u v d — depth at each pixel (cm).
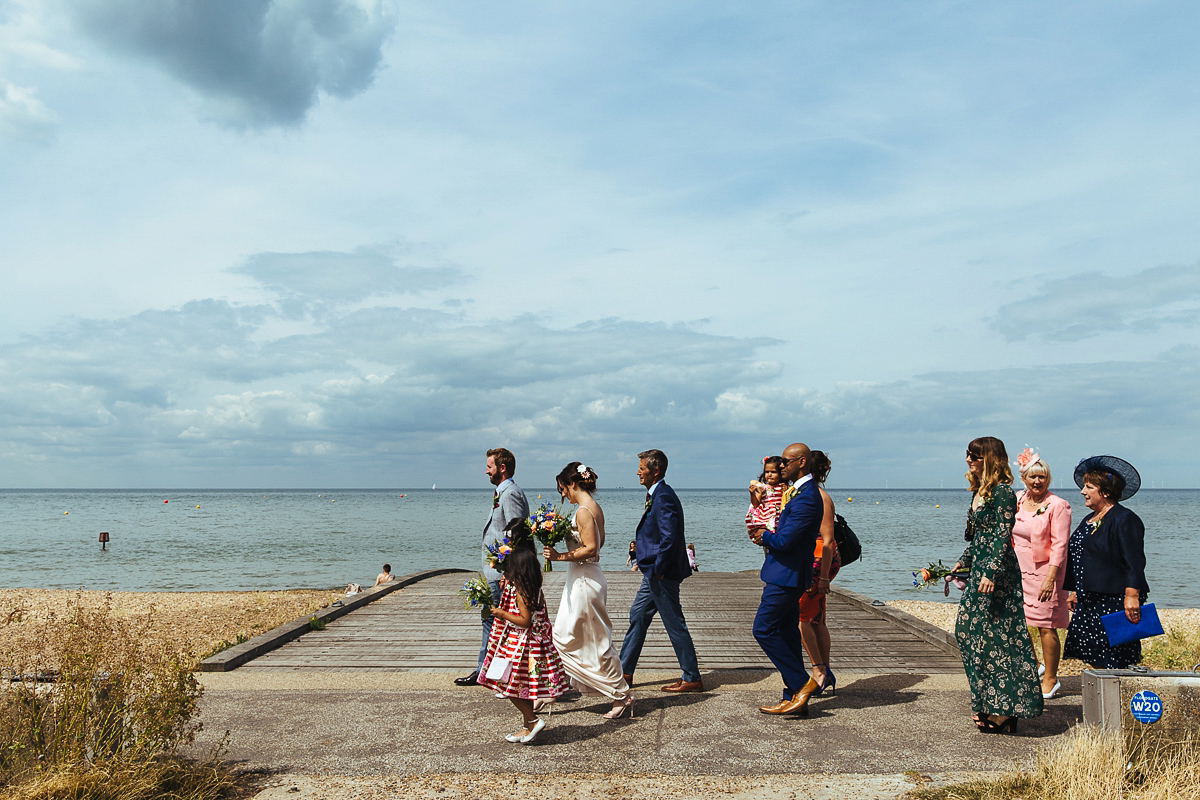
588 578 525
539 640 477
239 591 1914
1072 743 399
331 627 905
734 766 427
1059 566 527
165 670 426
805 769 421
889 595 1927
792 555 516
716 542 3909
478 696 580
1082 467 526
